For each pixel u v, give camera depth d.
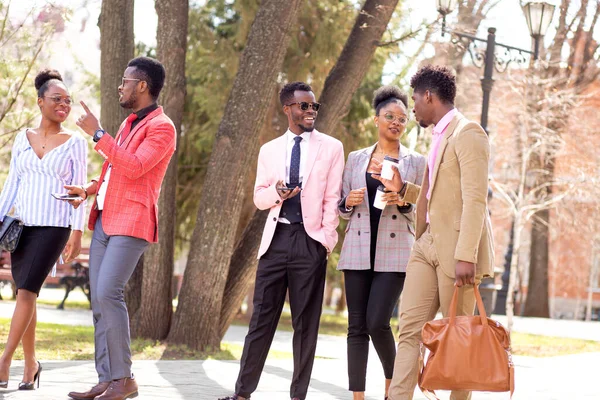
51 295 25.11
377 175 5.71
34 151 5.98
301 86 5.95
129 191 5.44
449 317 4.77
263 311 5.82
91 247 5.58
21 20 10.95
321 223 5.86
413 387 5.07
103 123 10.12
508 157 20.48
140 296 10.52
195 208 19.39
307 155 5.89
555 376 9.01
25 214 5.88
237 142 9.61
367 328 5.86
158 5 9.95
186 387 6.66
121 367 5.35
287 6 9.59
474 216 4.77
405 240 5.86
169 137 5.52
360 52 10.07
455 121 5.02
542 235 31.78
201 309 9.72
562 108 18.44
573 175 20.34
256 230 10.25
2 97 11.82
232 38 17.61
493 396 7.21
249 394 5.79
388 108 6.02
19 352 8.59
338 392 6.98
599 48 21.97
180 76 9.98
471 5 19.52
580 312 41.75
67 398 5.53
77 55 14.63
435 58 16.20
